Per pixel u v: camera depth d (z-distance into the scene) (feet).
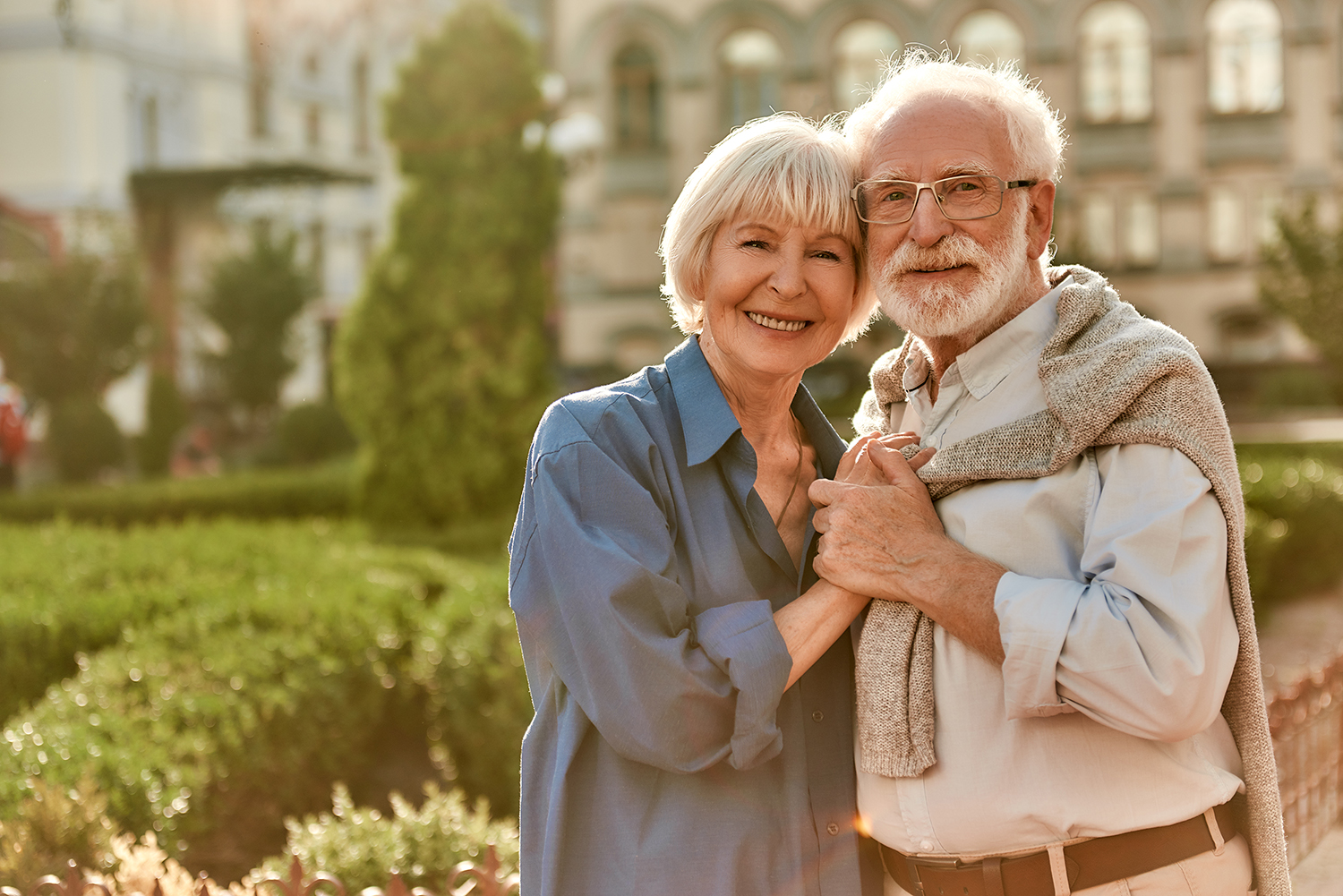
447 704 14.33
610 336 71.92
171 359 66.95
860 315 6.30
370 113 88.89
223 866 11.48
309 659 14.12
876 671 5.37
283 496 40.24
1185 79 73.15
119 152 74.74
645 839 5.11
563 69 71.31
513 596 5.20
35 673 14.89
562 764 5.17
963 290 5.46
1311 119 72.79
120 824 9.73
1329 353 63.67
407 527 32.89
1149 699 4.61
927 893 5.41
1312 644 21.84
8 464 48.06
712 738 4.97
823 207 5.48
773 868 5.23
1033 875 5.14
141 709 11.96
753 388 5.84
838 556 5.32
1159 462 4.87
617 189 71.26
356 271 87.66
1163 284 74.54
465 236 32.89
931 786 5.24
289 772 12.67
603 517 5.12
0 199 59.62
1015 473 5.20
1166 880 5.08
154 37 76.95
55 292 55.88
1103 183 74.59
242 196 73.20
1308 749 11.15
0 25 72.02
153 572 19.10
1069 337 5.32
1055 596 4.82
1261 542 23.34
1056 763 5.05
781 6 69.77
